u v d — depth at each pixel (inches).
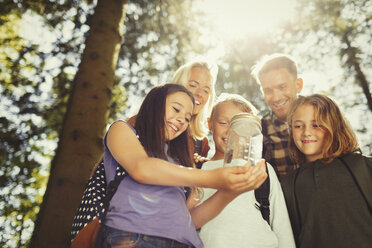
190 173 53.8
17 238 377.4
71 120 176.1
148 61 351.9
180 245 59.5
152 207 58.7
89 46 203.8
